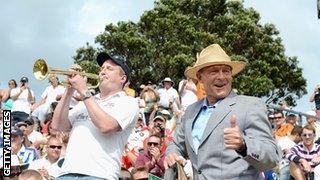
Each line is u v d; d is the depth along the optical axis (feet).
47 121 49.26
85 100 17.62
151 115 50.19
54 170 30.09
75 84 17.99
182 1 123.44
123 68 18.57
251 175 15.56
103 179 17.40
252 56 120.78
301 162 30.78
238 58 111.96
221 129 15.83
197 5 122.72
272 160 15.17
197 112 16.76
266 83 113.19
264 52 121.19
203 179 15.83
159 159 31.37
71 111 18.65
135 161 32.55
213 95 16.53
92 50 119.65
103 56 18.74
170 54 116.37
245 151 14.80
